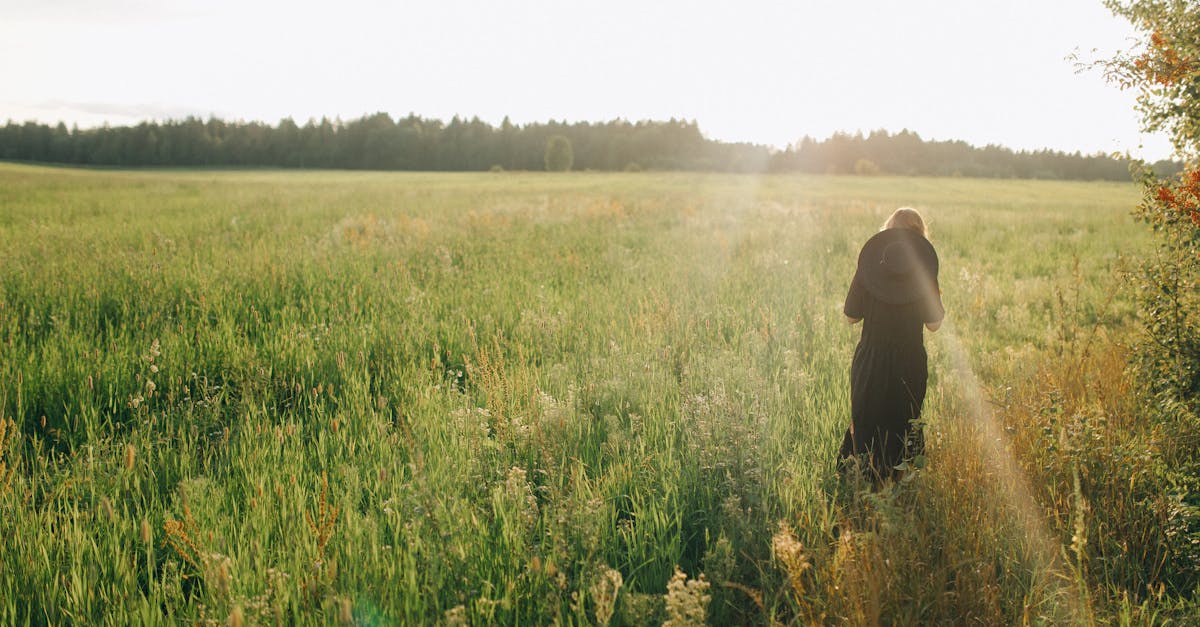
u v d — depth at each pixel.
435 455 3.94
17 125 130.38
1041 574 2.89
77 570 2.84
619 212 21.56
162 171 108.25
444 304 7.79
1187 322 3.99
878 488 3.74
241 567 2.85
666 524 3.36
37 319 6.45
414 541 2.97
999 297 9.16
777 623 2.51
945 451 3.68
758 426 4.19
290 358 5.62
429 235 14.12
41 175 46.12
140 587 2.88
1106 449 3.54
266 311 7.49
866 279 3.89
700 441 4.03
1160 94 4.11
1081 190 68.44
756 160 156.62
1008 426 3.99
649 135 158.88
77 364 5.13
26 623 2.62
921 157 153.12
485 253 12.20
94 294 7.23
